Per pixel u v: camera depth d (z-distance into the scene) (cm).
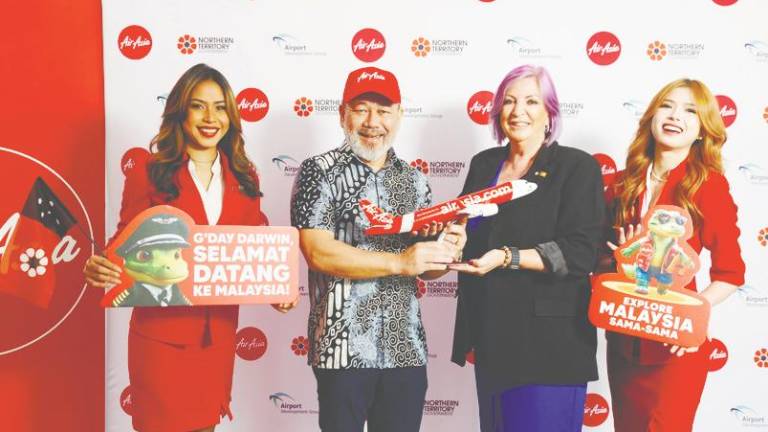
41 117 269
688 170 227
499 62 272
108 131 271
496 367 210
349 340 204
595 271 237
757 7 272
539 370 207
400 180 218
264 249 214
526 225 212
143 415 220
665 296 211
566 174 213
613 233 234
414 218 204
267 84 272
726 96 272
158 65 271
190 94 224
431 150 273
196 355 218
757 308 271
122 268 207
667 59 272
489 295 213
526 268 207
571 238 208
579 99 272
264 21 272
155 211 209
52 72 270
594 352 215
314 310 213
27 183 268
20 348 268
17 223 267
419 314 217
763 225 271
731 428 271
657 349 222
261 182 273
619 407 234
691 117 227
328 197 211
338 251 204
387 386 209
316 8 272
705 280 268
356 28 272
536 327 209
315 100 273
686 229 212
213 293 211
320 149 273
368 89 212
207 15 272
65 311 272
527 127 221
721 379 271
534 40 272
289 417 274
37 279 269
